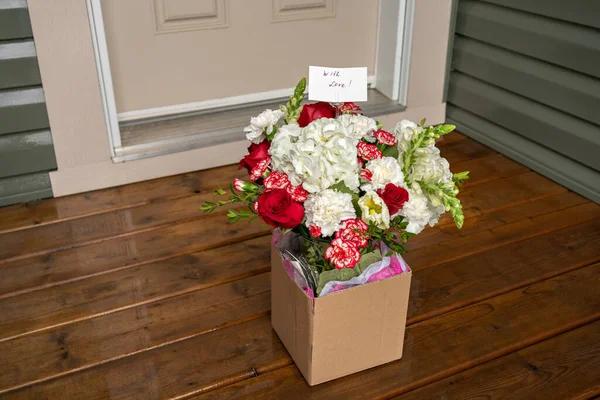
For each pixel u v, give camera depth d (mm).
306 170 1332
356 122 1500
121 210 2393
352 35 2918
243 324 1844
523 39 2584
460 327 1833
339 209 1330
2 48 2168
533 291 1979
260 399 1597
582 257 2139
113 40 2506
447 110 3096
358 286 1515
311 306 1490
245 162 1531
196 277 2033
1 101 2242
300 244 1633
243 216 1518
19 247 2180
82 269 2068
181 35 2609
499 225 2316
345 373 1649
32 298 1940
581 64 2371
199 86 2738
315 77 1557
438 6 2779
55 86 2291
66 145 2406
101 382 1646
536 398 1604
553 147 2596
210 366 1695
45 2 2154
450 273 2059
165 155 2572
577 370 1688
